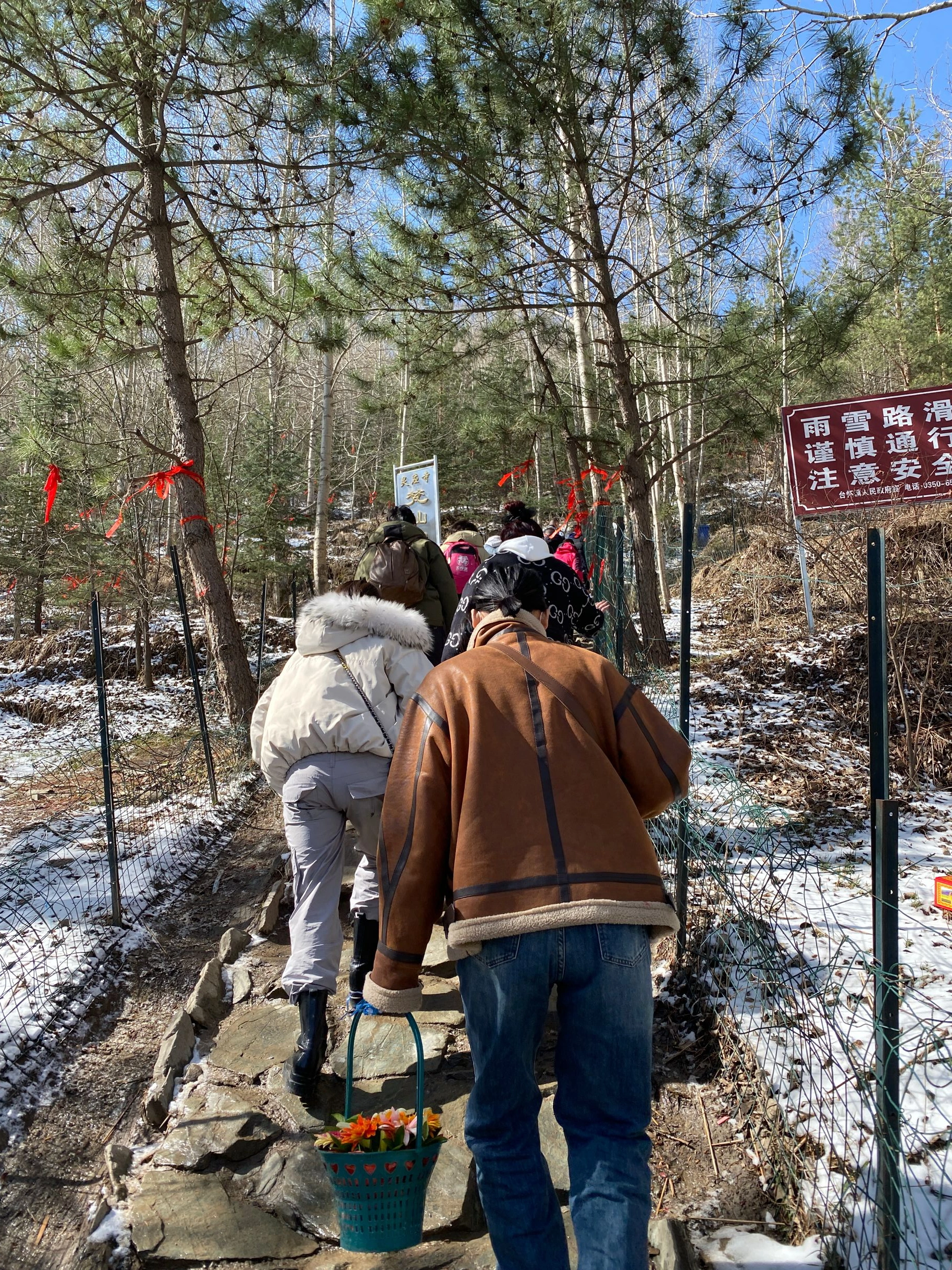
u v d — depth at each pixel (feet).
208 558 30.19
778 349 31.99
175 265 33.32
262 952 14.33
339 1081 10.52
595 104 30.04
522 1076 6.31
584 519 38.83
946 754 19.01
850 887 13.15
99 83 27.81
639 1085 6.22
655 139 30.71
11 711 42.45
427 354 35.53
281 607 64.80
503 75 28.60
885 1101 6.36
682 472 60.03
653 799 6.84
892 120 49.47
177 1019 11.80
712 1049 10.34
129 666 47.29
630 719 6.86
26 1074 10.77
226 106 28.81
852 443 25.22
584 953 6.03
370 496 112.06
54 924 14.89
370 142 28.07
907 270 50.19
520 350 51.42
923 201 49.57
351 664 10.39
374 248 33.04
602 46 29.40
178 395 29.55
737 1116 9.29
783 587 41.14
